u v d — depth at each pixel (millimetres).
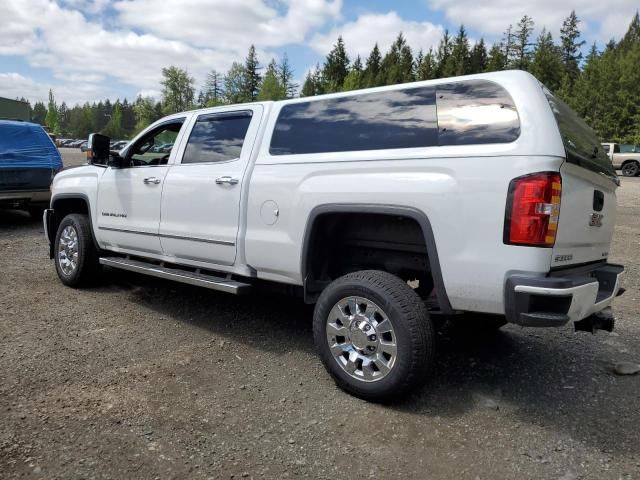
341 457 2781
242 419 3141
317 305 3555
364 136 3574
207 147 4625
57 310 5047
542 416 3268
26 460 2645
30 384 3477
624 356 4281
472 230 2998
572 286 2834
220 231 4309
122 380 3596
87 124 115250
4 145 9445
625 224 11258
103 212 5477
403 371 3154
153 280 6324
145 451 2771
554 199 2834
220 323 4844
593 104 49562
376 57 88312
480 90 3162
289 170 3854
